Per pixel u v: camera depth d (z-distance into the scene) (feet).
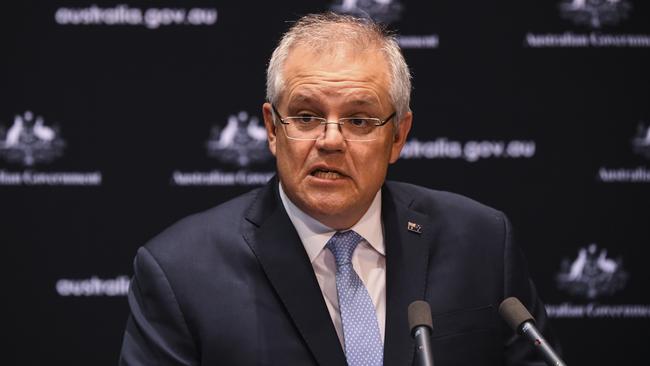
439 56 33.19
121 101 32.63
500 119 33.27
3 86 32.19
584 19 33.17
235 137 32.99
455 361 17.21
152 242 18.08
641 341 33.50
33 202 32.48
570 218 33.40
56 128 32.45
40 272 32.60
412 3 33.06
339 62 15.99
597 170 33.27
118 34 32.55
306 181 16.17
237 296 17.04
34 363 32.73
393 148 17.75
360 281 17.21
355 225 17.49
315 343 16.55
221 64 32.86
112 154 32.65
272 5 32.94
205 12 32.76
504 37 33.19
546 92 33.22
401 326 16.98
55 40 32.35
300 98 15.98
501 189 33.32
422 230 18.38
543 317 18.86
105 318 32.86
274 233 17.57
